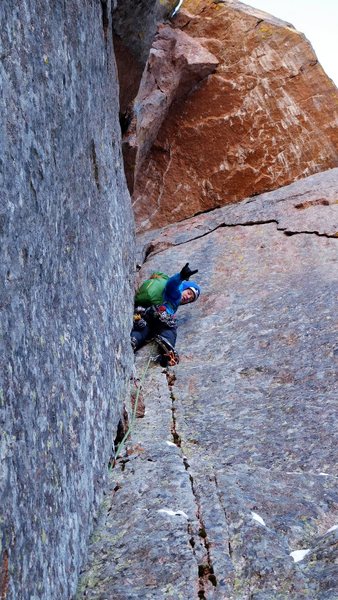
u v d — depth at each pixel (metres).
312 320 6.30
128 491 3.77
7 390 2.37
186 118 10.23
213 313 7.09
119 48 7.10
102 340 4.27
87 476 3.46
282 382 5.46
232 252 8.39
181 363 6.22
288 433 4.62
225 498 3.58
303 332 6.15
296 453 4.35
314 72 10.45
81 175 3.99
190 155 10.23
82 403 3.52
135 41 7.14
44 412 2.80
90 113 4.36
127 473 4.02
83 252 3.97
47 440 2.81
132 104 8.23
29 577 2.38
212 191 10.17
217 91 10.26
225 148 10.23
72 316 3.53
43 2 3.17
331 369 5.45
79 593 2.96
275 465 4.25
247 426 4.80
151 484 3.82
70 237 3.61
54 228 3.21
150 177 10.17
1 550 2.14
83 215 4.02
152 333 6.55
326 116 10.39
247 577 2.94
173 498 3.63
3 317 2.39
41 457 2.70
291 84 10.35
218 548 3.13
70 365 3.35
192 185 10.18
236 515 3.39
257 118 10.23
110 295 4.82
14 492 2.33
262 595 2.80
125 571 3.06
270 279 7.46
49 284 3.09
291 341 6.08
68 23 3.71
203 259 8.41
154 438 4.59
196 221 9.75
